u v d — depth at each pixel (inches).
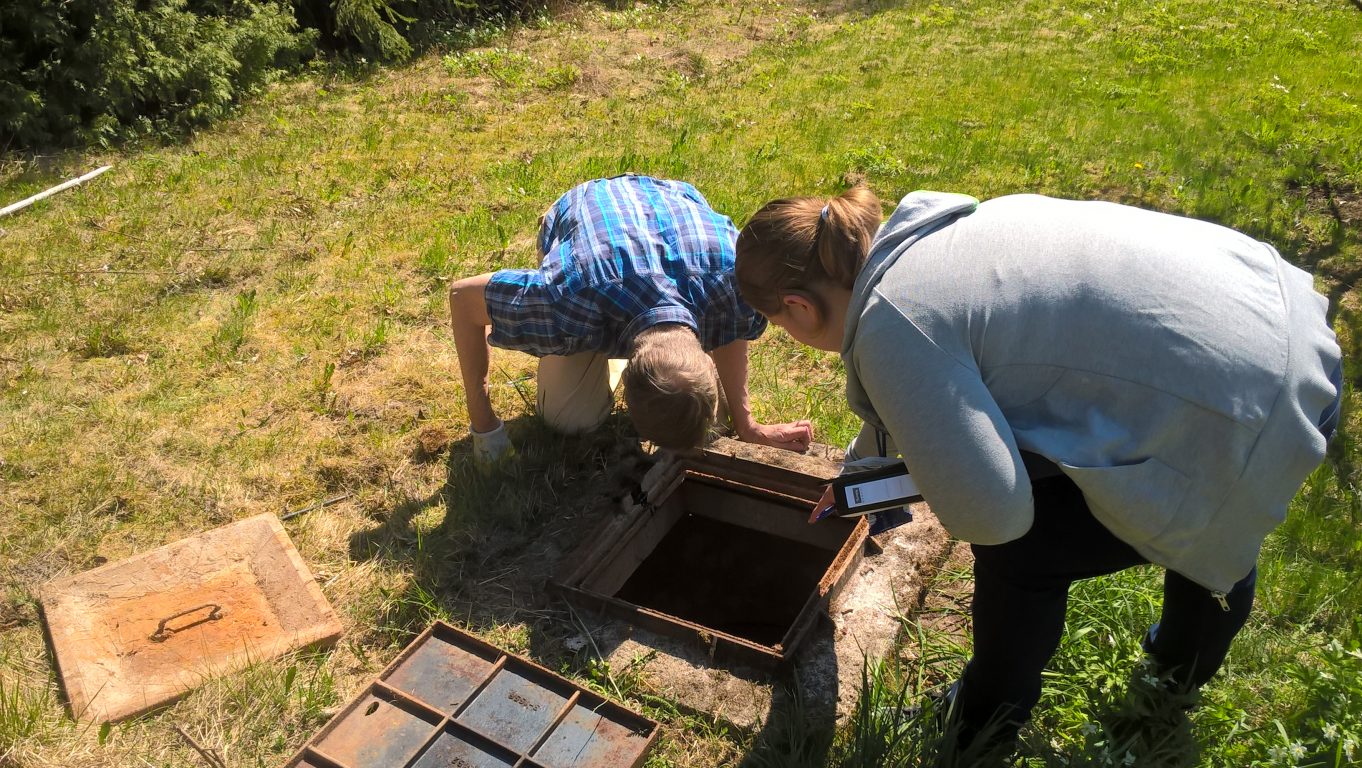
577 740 84.4
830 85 301.6
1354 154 239.9
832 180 221.6
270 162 223.3
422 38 335.0
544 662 94.9
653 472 116.6
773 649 93.0
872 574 104.3
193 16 267.4
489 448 119.7
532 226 189.8
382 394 137.8
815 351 150.1
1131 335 58.3
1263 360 57.9
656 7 398.3
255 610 100.3
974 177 227.1
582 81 293.9
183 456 124.7
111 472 120.8
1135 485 59.9
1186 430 58.6
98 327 148.5
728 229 106.9
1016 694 75.5
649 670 93.4
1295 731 84.1
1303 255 188.5
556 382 123.3
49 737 86.2
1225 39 370.6
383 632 99.7
